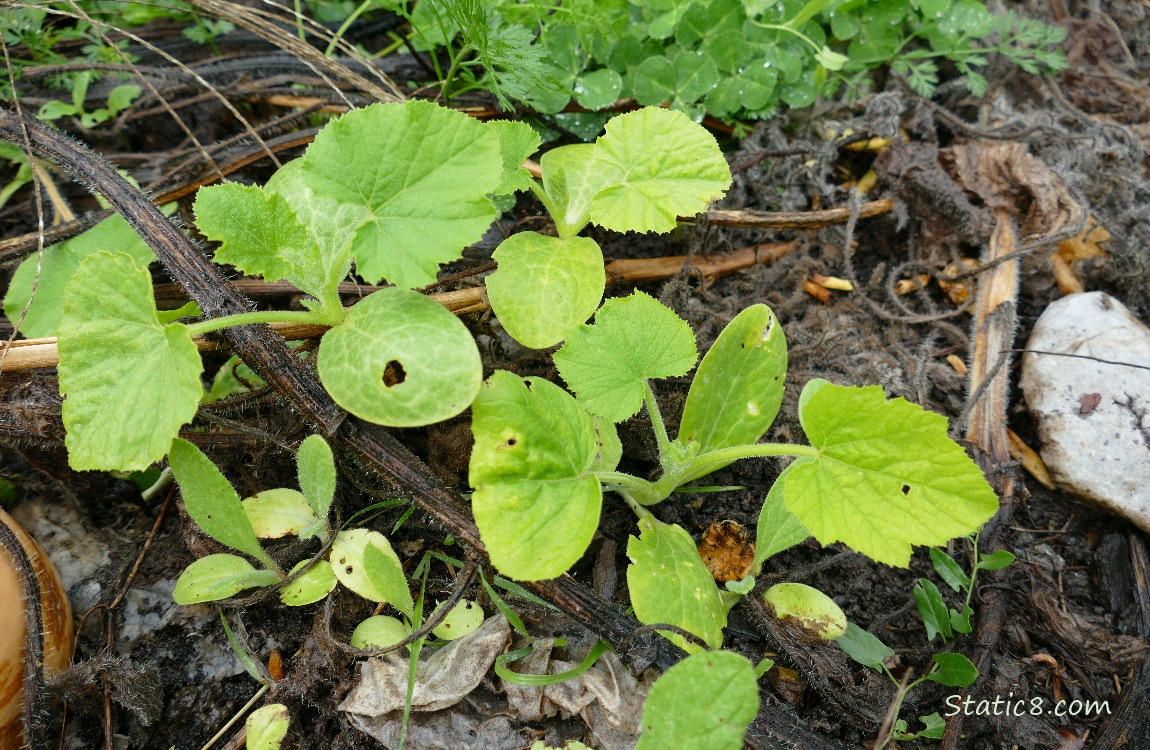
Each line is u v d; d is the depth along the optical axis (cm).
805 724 21
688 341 21
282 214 19
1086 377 26
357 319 19
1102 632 23
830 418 18
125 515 25
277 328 22
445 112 18
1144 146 32
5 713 19
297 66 32
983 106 33
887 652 22
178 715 22
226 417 25
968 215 29
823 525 19
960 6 33
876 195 31
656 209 22
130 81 31
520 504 18
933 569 24
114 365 19
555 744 21
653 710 17
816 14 33
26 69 29
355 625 23
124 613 23
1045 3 37
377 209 19
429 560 23
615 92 30
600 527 25
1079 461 25
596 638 22
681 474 22
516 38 26
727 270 30
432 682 21
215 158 28
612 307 21
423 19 31
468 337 18
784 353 22
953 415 27
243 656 22
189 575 21
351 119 18
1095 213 30
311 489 21
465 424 24
